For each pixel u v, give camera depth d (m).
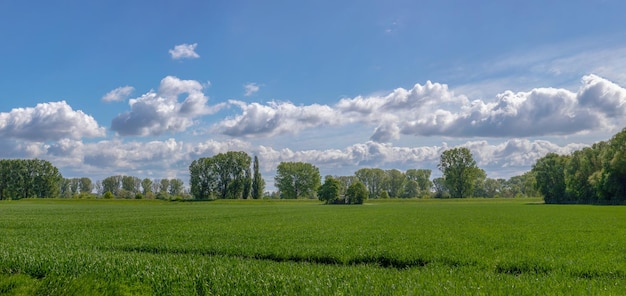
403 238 23.44
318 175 158.38
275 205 108.12
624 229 28.98
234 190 147.25
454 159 147.00
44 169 144.88
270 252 18.31
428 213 57.50
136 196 146.12
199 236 25.72
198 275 11.24
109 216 52.06
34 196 142.38
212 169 147.50
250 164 151.00
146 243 21.80
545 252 17.27
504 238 23.12
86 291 10.26
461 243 20.69
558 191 117.44
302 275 11.62
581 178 105.69
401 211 65.38
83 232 29.11
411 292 9.30
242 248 19.47
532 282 10.88
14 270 12.58
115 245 20.98
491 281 10.99
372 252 17.53
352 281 10.70
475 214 53.50
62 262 12.94
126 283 10.92
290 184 156.25
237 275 11.41
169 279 10.97
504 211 62.19
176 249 19.75
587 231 27.59
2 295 10.04
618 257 15.56
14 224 37.56
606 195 93.44
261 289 9.98
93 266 12.50
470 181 146.38
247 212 64.06
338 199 122.69
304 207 90.75
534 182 123.62
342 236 24.92
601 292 9.60
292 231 28.97
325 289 9.80
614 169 88.69
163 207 89.25
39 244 20.73
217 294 9.75
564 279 11.44
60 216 51.75
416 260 16.19
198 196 146.00
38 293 10.23
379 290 9.65
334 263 16.58
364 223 37.50
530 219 41.81
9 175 139.25
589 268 13.36
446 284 10.44
